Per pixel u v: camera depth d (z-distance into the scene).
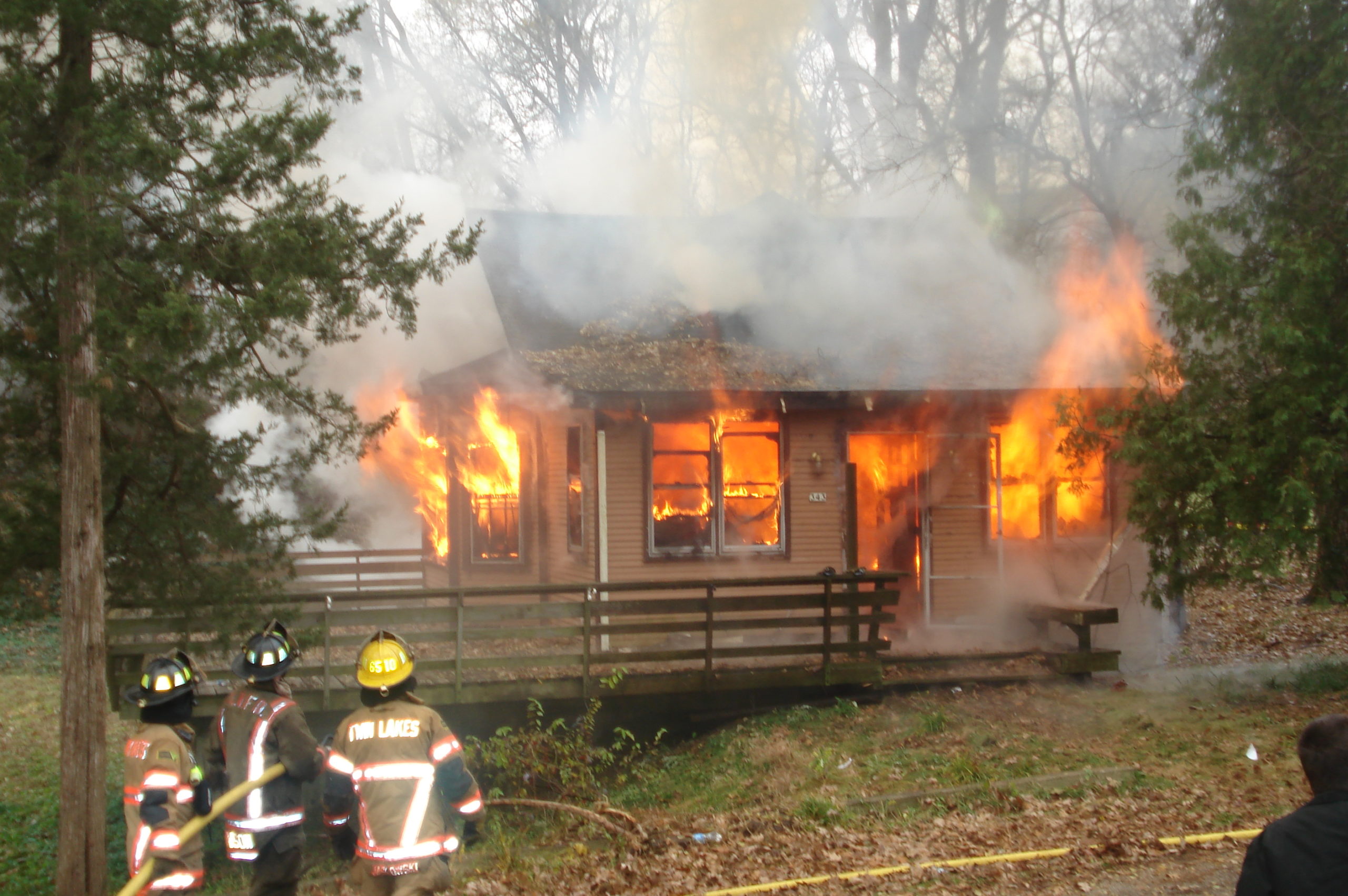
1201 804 7.54
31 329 8.82
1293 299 10.04
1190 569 11.38
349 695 10.56
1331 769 2.87
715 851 7.50
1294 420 10.05
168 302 8.02
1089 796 8.09
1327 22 10.25
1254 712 10.33
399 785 4.65
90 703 8.72
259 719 5.29
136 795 5.12
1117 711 10.95
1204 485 10.30
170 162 8.52
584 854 7.96
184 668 5.33
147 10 8.53
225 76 9.09
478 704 11.20
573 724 11.50
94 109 8.52
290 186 9.25
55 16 8.46
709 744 11.31
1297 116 10.65
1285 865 2.76
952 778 8.84
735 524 13.68
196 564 9.96
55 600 17.75
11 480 9.42
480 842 8.88
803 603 11.78
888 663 12.42
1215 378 10.82
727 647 11.92
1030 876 6.23
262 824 5.23
